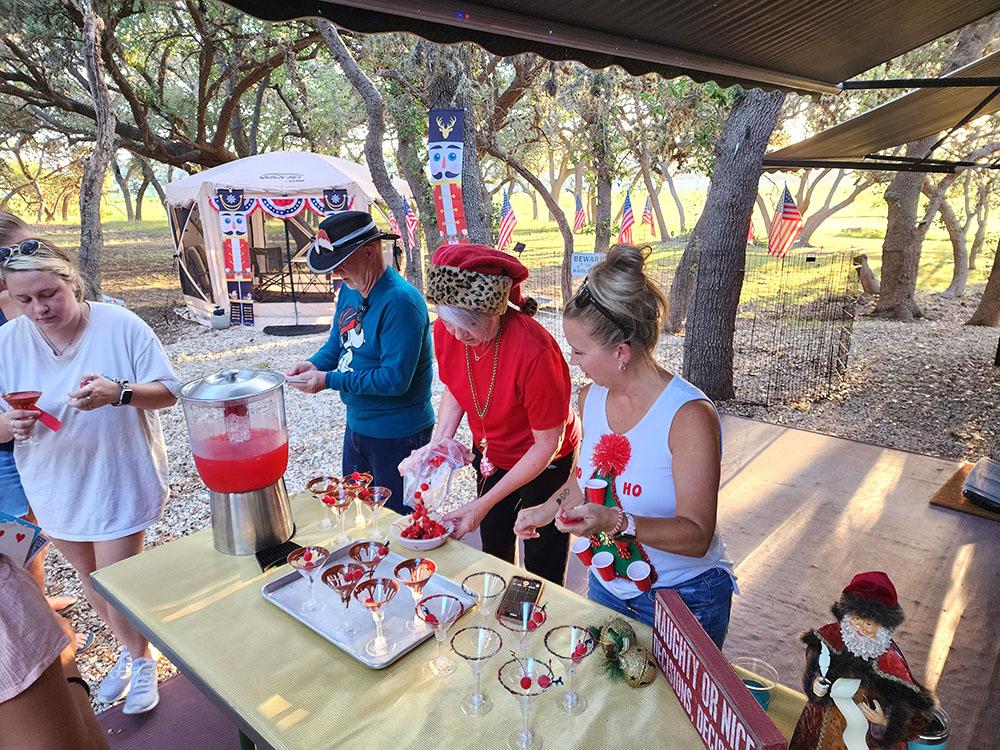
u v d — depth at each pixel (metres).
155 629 1.47
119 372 2.11
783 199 7.18
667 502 1.48
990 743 2.15
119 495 2.19
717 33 2.34
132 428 2.19
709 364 6.54
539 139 12.91
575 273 5.31
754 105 5.80
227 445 1.67
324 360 2.75
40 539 1.05
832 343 7.70
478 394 2.14
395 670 1.32
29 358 2.06
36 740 0.88
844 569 3.21
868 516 3.74
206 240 10.11
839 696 0.93
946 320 10.93
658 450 1.45
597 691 1.25
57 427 2.01
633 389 1.48
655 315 1.43
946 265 17.73
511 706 1.22
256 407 1.70
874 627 0.91
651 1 1.93
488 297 1.81
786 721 1.17
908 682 0.89
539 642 1.40
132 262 19.34
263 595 1.58
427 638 1.41
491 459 2.33
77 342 2.07
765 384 7.21
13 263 1.82
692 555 1.38
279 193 9.71
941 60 10.63
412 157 9.28
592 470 1.59
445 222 5.86
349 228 2.29
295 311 10.80
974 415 6.12
